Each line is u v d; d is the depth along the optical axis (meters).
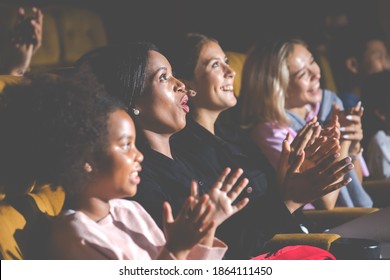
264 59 3.55
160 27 7.31
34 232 2.11
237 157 3.02
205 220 1.92
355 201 3.56
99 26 6.76
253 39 7.18
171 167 2.61
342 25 5.81
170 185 2.60
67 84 2.04
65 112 1.99
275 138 3.50
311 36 5.61
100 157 2.02
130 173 2.05
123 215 2.17
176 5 7.31
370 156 4.09
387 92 4.16
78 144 1.99
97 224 2.06
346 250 2.48
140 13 7.32
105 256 2.00
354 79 5.00
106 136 2.01
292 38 3.63
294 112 3.73
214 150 2.98
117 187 2.04
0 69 3.30
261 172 3.07
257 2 7.16
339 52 5.05
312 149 2.83
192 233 1.93
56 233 2.02
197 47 3.04
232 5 7.24
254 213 2.83
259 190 3.00
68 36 6.47
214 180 2.86
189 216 1.93
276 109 3.51
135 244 2.13
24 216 2.11
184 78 3.05
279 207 2.79
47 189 2.23
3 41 5.31
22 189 2.14
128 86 2.50
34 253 2.09
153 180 2.56
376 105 4.20
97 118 2.00
